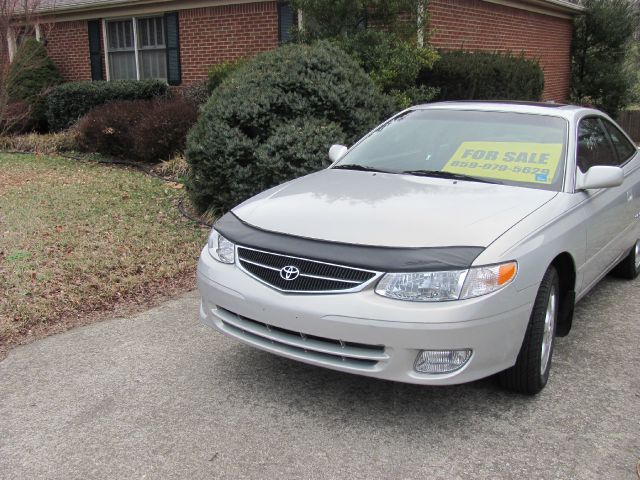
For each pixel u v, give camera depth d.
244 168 6.96
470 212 3.50
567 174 4.05
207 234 6.85
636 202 5.27
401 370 3.12
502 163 4.20
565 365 4.07
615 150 5.14
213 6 13.43
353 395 3.71
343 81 7.59
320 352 3.28
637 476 2.95
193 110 10.49
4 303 4.93
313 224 3.50
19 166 10.55
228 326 3.70
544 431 3.32
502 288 3.14
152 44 14.91
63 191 8.56
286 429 3.36
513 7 14.37
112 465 3.07
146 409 3.58
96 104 13.64
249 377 3.94
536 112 4.59
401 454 3.13
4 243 6.30
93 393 3.76
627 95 18.14
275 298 3.33
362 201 3.74
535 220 3.50
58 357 4.22
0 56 12.48
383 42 9.76
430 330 3.02
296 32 10.56
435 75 10.82
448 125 4.70
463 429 3.34
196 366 4.09
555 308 3.77
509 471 2.99
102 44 15.40
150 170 10.21
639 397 3.66
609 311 5.02
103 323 4.77
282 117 7.26
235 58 13.37
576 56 18.14
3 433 3.35
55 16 15.81
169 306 5.10
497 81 11.24
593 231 4.16
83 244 6.33
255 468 3.03
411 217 3.45
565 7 16.11
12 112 13.30
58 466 3.07
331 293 3.20
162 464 3.07
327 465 3.05
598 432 3.31
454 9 12.11
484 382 3.83
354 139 7.45
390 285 3.10
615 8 17.52
